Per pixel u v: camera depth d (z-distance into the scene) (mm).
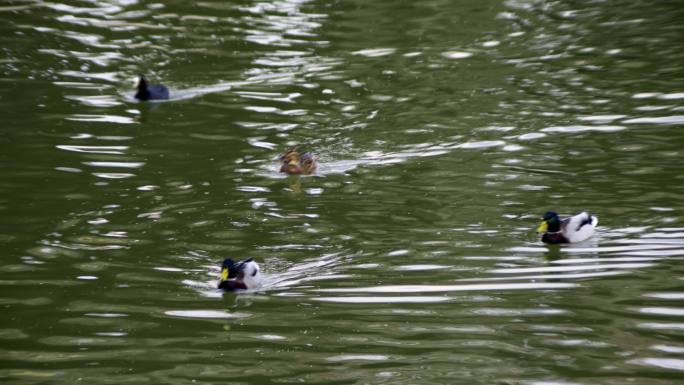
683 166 37094
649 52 53250
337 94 48312
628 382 21922
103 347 24453
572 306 26188
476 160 38969
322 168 38688
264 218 33594
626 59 52250
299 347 24234
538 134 41656
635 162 37875
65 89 49562
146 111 46375
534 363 23047
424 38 58375
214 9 65812
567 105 45281
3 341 24844
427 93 47969
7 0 67375
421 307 26453
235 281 27859
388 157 39656
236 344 24469
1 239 31766
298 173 37969
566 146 40094
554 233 30797
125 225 33000
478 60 53406
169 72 52500
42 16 63719
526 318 25562
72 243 31469
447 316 25844
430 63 53094
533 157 39000
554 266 28984
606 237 31094
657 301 26297
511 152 39688
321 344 24344
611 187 35344
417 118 44406
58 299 27406
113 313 26469
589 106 45000
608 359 23141
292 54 55562
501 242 31031
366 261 29812
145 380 22578
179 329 25438
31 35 59406
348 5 66625
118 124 44406
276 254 30562
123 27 61500
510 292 27266
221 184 37062
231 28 61188
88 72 52562
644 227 31719
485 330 24938
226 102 47469
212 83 50625
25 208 34438
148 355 23969
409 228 32375
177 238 31922
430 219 33156
